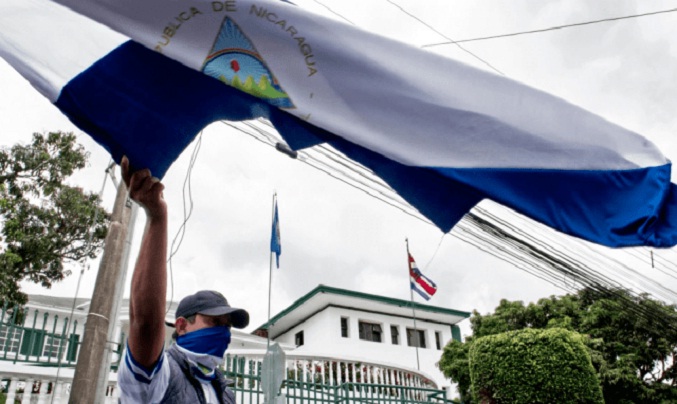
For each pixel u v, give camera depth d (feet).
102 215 52.34
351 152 7.32
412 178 7.32
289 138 7.27
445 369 64.95
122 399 6.36
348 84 6.43
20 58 6.48
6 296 43.86
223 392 7.98
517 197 6.73
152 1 6.16
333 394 32.63
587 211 6.82
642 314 42.75
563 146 6.85
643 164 7.05
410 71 6.58
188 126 7.03
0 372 24.40
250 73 6.27
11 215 48.01
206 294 8.38
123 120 6.77
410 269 56.59
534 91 6.95
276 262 28.60
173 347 7.72
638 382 54.70
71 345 28.07
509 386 33.81
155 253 6.40
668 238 6.75
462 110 6.63
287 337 100.63
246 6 6.27
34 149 48.65
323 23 6.43
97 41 6.88
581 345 34.83
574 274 22.39
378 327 94.94
